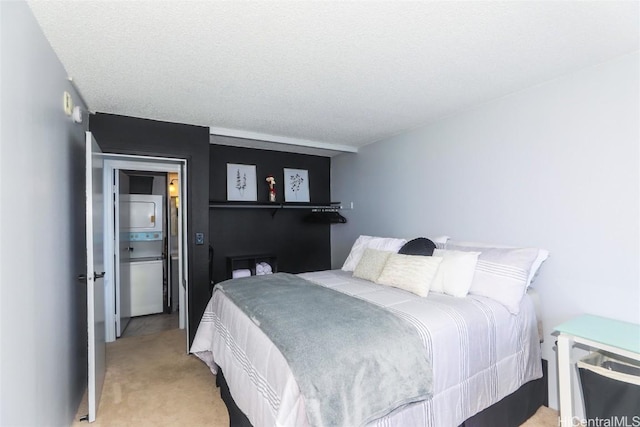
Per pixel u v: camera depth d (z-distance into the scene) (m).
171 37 1.64
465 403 1.66
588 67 2.01
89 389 2.00
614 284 1.91
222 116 2.95
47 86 1.62
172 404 2.22
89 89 2.29
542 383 2.15
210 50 1.78
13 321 1.19
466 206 2.80
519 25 1.55
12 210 1.20
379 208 3.85
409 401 1.39
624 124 1.87
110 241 3.48
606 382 1.55
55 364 1.68
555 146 2.19
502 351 1.86
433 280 2.28
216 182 3.98
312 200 4.63
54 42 1.66
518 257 2.11
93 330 2.02
